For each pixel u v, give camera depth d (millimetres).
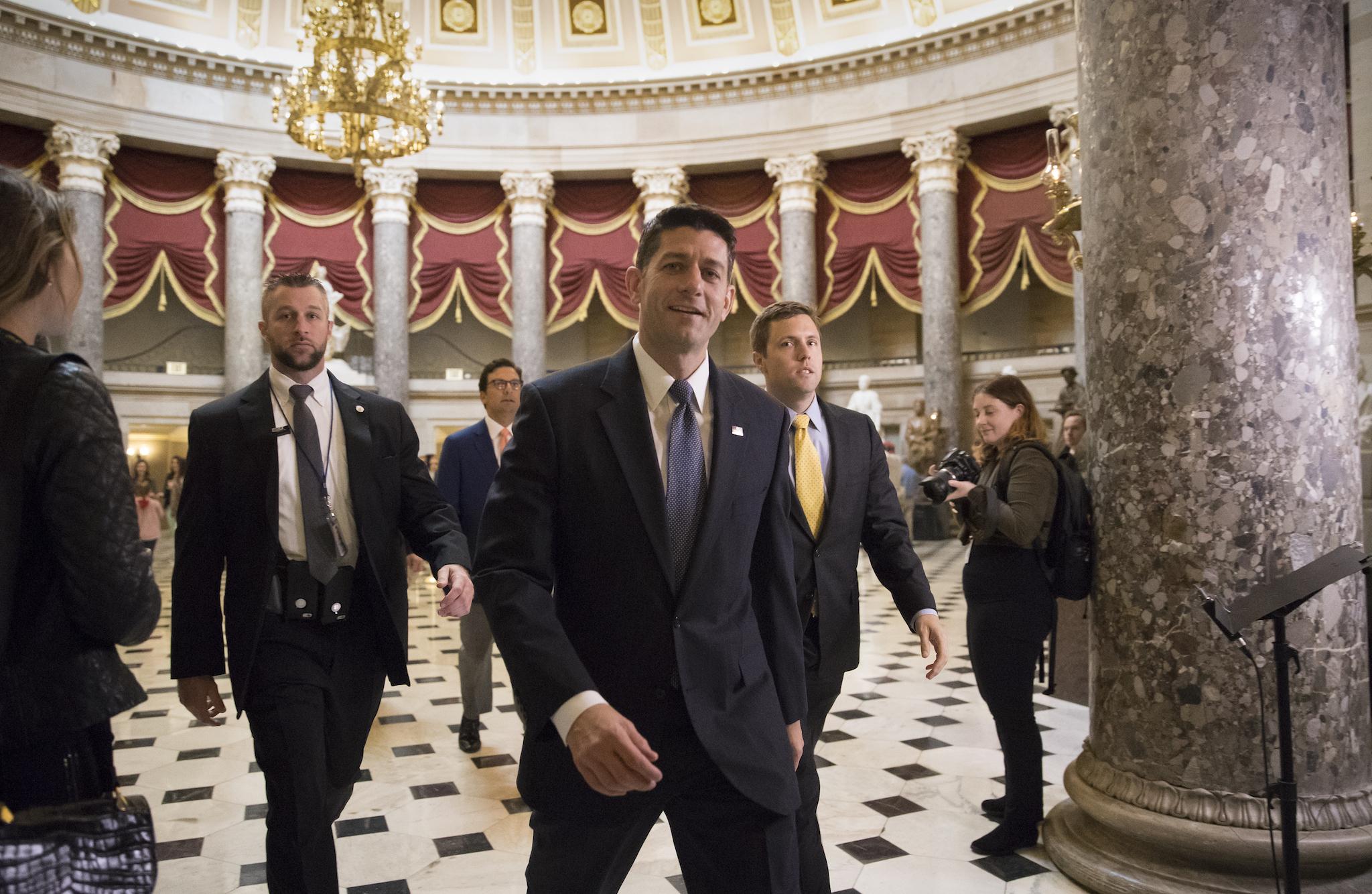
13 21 18203
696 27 21672
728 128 21156
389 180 20984
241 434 2568
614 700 1752
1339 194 2686
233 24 20578
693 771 1738
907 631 8359
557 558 1839
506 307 21781
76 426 1479
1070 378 13414
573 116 21531
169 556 17406
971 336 23797
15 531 1438
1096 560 2945
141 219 19953
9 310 1519
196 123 19906
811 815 2445
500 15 21922
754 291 21500
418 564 4133
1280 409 2584
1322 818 2559
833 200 21188
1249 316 2596
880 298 24875
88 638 1516
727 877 1733
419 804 4000
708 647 1749
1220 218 2609
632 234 21922
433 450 22141
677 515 1808
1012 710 3240
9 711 1427
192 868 3340
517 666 1617
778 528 1946
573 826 1744
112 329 22969
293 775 2332
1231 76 2609
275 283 2670
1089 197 2939
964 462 3221
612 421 1813
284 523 2541
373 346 21797
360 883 3211
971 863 3238
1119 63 2785
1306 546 2572
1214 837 2584
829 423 2830
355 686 2553
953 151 19594
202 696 2480
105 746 1552
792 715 1911
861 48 19984
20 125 18875
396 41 13203
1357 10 4332
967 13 19375
